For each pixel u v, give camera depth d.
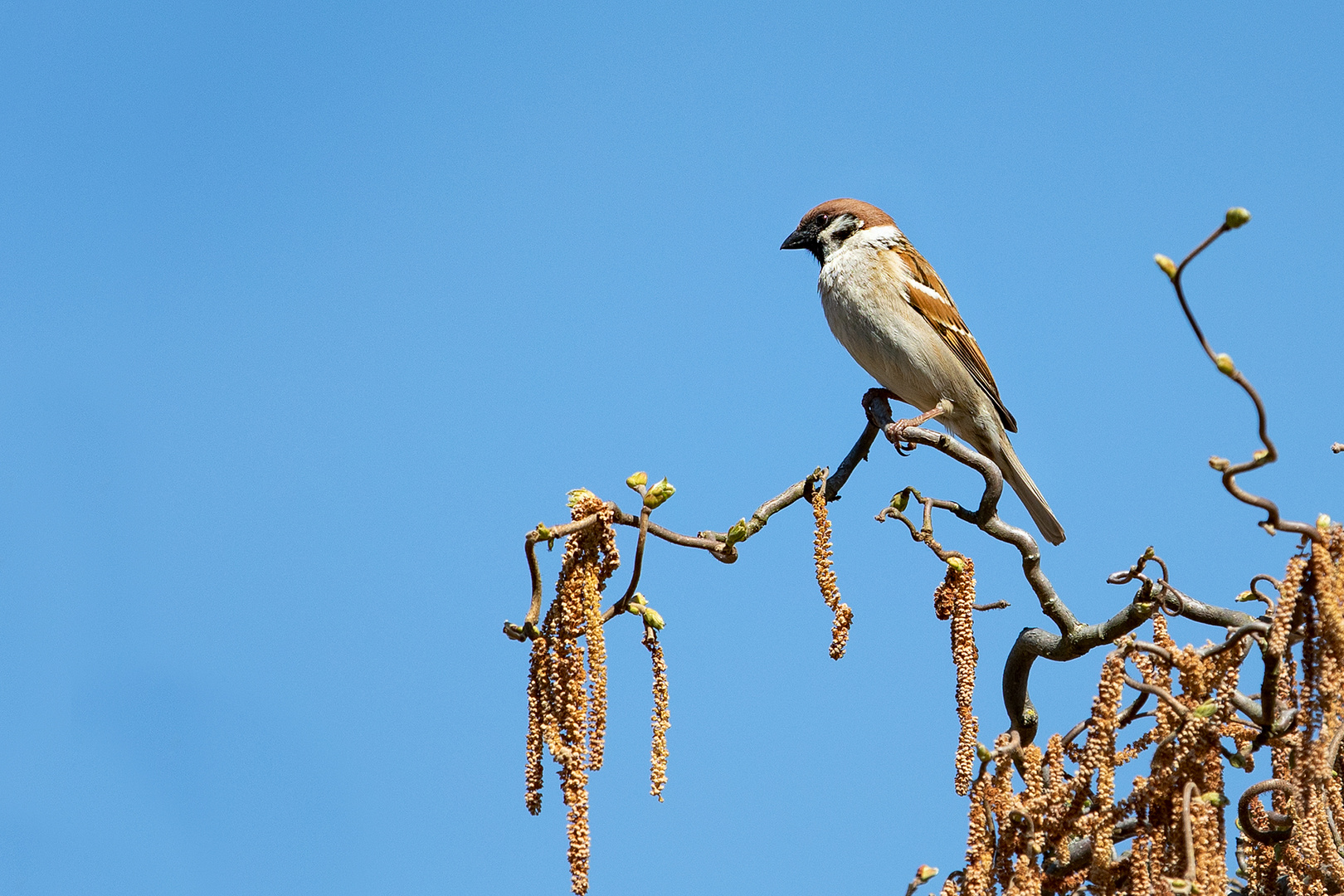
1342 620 5.28
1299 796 6.00
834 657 6.64
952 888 6.08
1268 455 5.27
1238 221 4.58
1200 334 5.03
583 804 5.48
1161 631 6.34
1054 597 7.65
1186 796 5.50
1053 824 5.86
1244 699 6.52
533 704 5.73
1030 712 8.06
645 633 6.12
